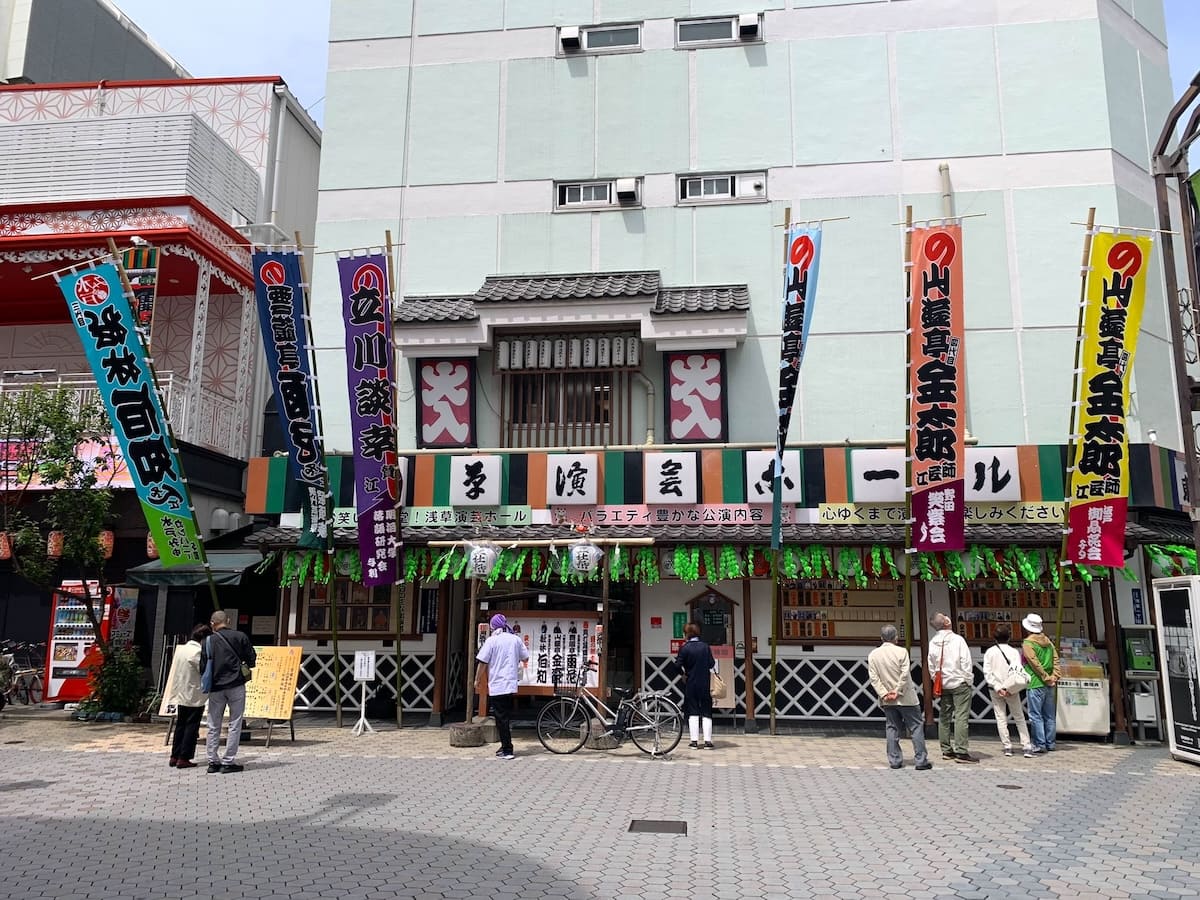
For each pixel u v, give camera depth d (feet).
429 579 43.01
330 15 51.37
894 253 45.24
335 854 20.52
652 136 48.01
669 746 34.76
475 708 45.78
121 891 17.83
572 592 45.06
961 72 46.50
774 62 47.83
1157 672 38.09
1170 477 40.70
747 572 39.55
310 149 64.18
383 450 39.27
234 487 51.44
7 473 41.39
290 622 45.06
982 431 43.42
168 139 49.34
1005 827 23.22
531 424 44.45
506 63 49.70
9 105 59.16
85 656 47.16
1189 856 20.48
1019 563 37.86
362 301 39.65
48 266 49.78
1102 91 45.37
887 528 38.96
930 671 37.52
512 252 47.88
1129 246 35.96
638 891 17.90
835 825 23.43
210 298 55.36
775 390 44.65
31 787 28.14
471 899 17.37
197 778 29.58
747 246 46.39
